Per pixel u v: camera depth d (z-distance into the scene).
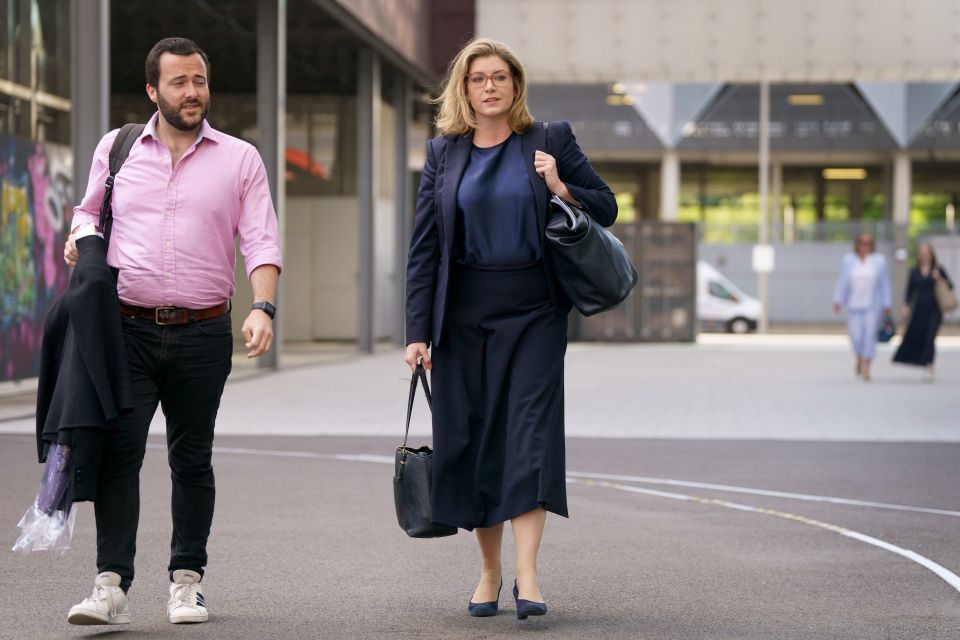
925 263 37.00
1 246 27.75
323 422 25.02
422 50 51.09
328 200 54.25
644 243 60.53
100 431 9.34
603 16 51.31
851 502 16.19
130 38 42.31
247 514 15.01
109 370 9.32
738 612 10.51
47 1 28.58
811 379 37.72
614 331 60.75
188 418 9.95
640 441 22.50
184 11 38.97
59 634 9.63
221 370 9.92
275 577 11.76
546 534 14.00
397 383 34.53
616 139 92.06
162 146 9.77
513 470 9.90
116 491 9.70
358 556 12.73
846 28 50.72
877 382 36.69
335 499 16.08
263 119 37.28
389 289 55.44
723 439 22.84
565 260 9.91
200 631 9.77
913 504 16.08
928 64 50.62
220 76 48.81
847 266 37.44
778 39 50.94
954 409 28.58
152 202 9.73
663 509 15.62
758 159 94.81
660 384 35.47
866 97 91.25
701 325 76.62
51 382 9.52
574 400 30.44
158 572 11.86
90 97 27.61
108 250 9.76
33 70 28.36
